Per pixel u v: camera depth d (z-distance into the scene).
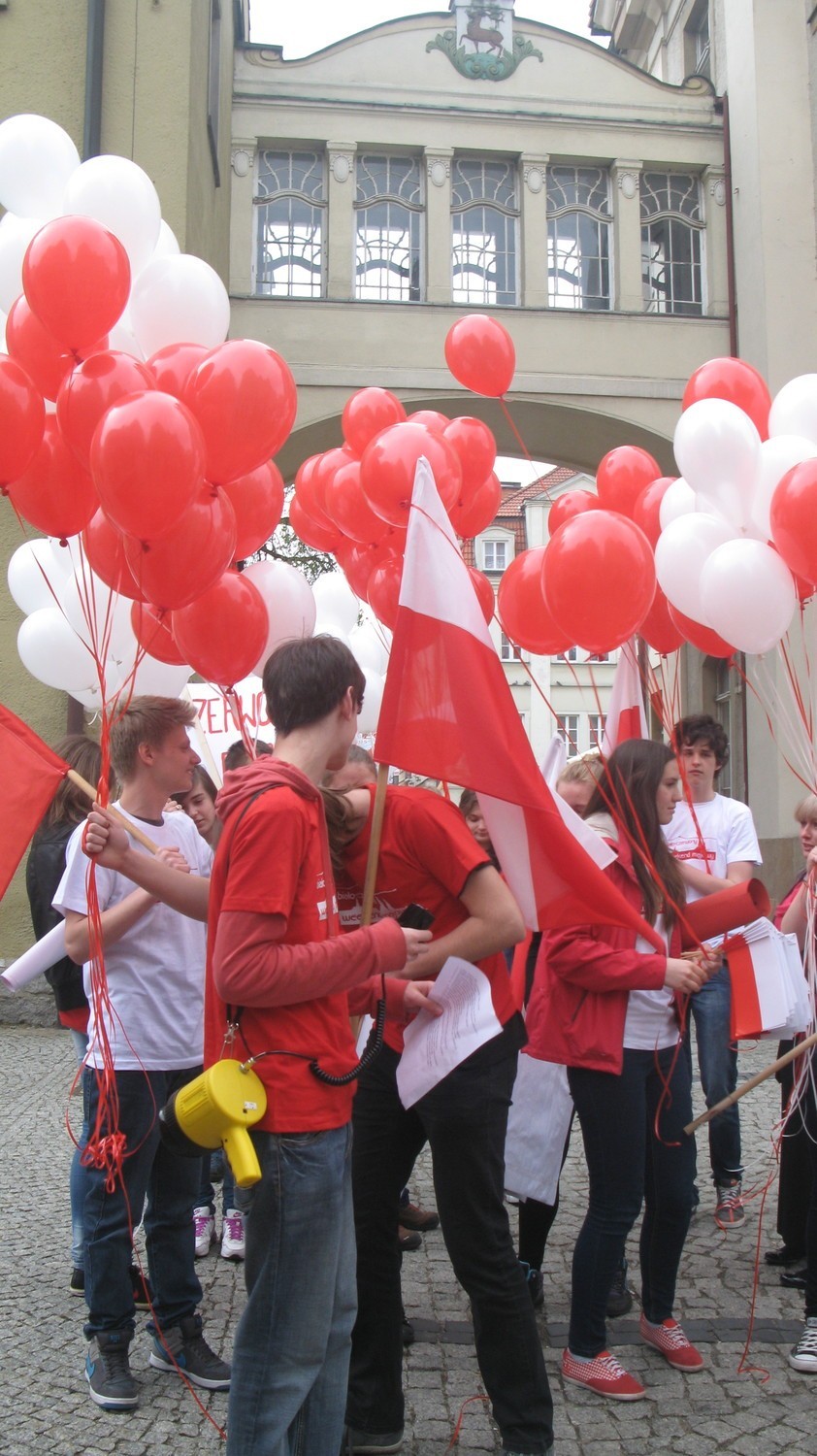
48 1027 8.35
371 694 5.03
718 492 3.53
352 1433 2.76
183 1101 2.10
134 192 3.31
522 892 2.82
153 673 4.04
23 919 8.59
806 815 3.72
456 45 13.41
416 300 13.23
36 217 3.58
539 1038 3.21
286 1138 2.12
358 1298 2.77
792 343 12.45
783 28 12.84
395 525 3.50
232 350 2.96
